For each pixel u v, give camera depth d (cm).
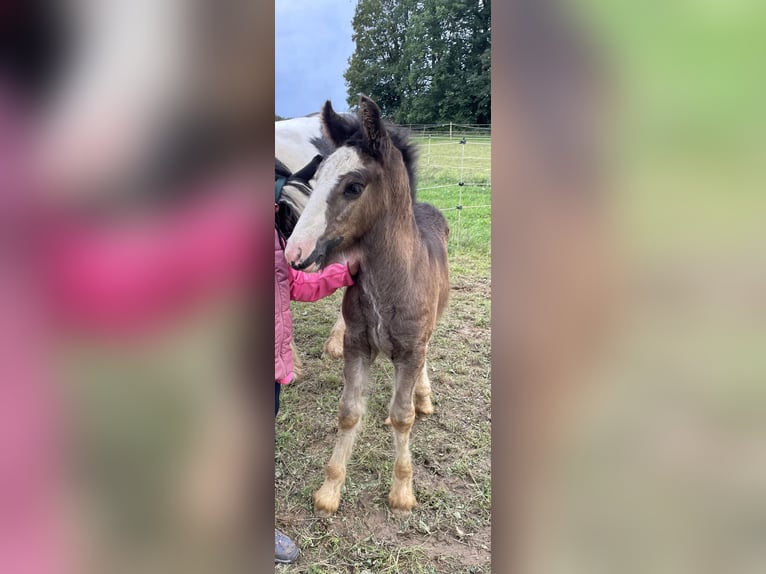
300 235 160
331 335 245
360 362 185
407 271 169
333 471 188
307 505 189
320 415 224
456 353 219
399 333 173
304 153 178
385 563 166
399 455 185
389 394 234
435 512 184
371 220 163
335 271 169
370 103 155
